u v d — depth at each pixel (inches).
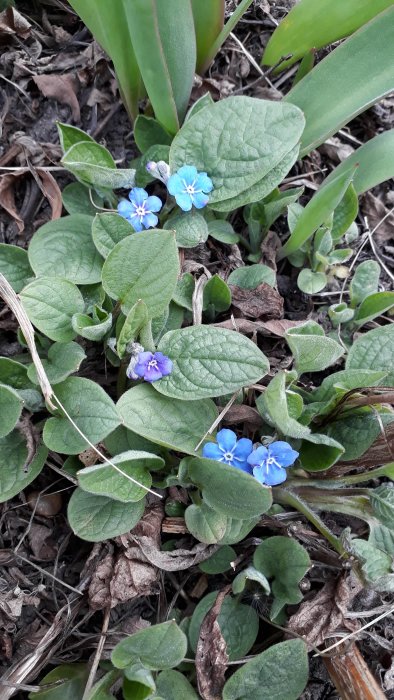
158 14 5.2
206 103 5.8
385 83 5.4
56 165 6.1
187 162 5.5
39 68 6.3
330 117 5.7
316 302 6.4
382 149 6.0
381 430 5.0
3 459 5.0
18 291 5.5
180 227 5.6
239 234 6.3
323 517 5.8
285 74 6.9
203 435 5.0
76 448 4.6
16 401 4.5
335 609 5.2
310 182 6.7
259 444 5.1
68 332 5.0
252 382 4.8
